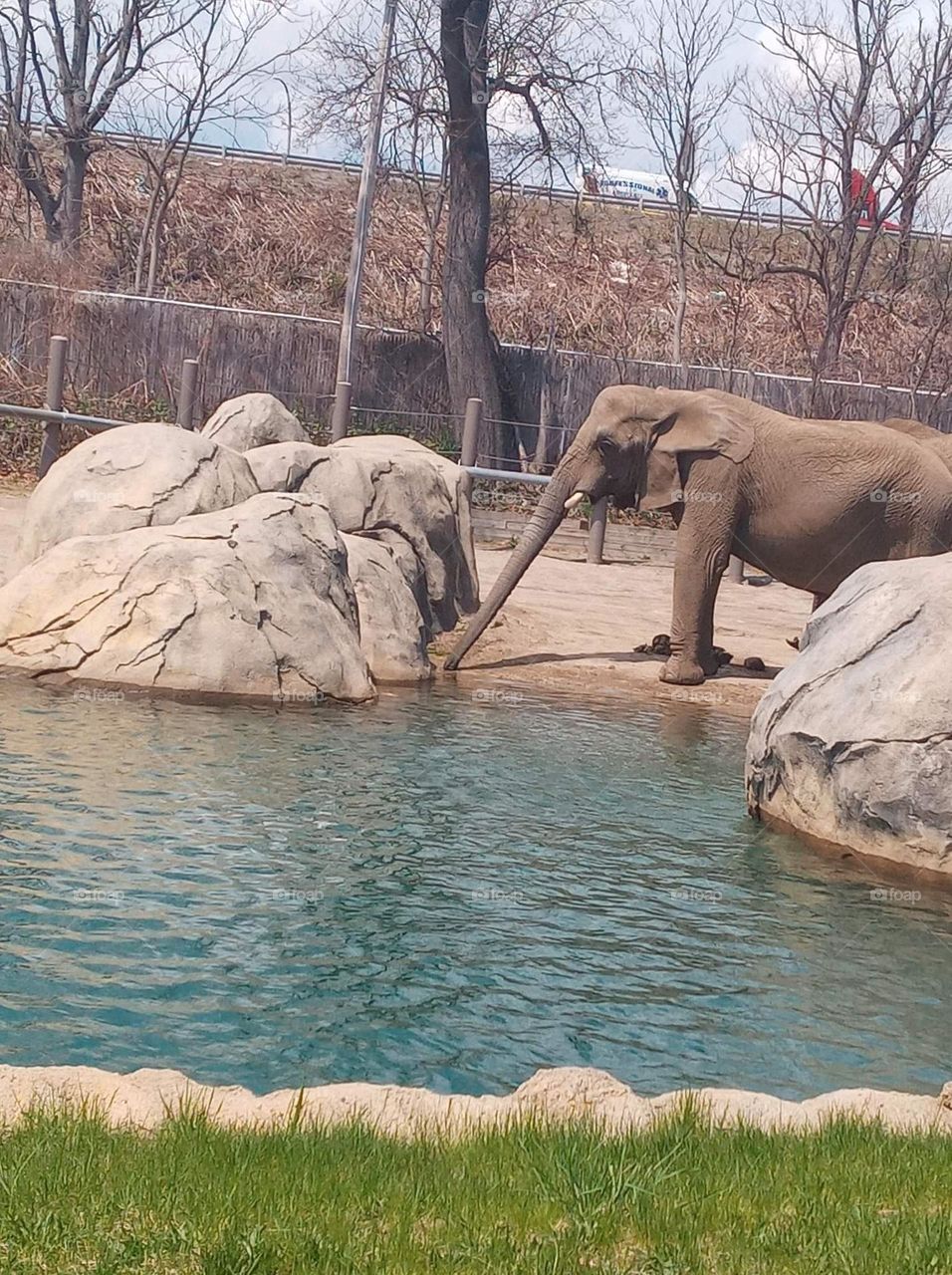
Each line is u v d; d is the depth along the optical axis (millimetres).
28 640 14086
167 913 8578
